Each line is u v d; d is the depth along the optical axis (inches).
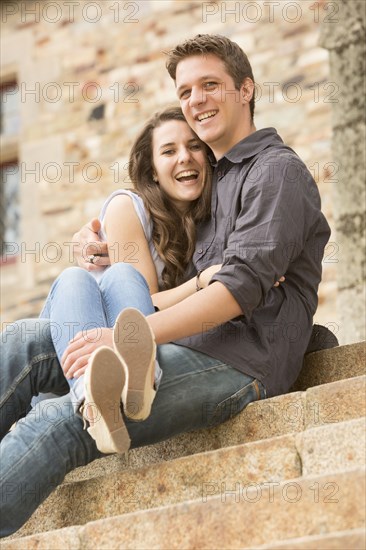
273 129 198.7
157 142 209.8
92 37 457.1
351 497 138.7
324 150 396.5
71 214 444.1
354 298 275.9
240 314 177.0
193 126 200.8
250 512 144.4
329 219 388.5
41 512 179.6
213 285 174.9
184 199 205.3
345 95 288.8
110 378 158.1
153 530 150.1
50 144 454.9
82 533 155.4
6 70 474.3
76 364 163.9
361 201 281.4
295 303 186.2
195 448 179.9
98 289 179.8
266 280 176.9
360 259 277.9
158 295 194.5
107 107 446.9
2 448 163.6
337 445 153.3
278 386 180.2
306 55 408.5
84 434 166.4
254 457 159.8
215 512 146.6
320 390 169.5
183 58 200.8
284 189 183.5
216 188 198.5
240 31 422.0
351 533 128.3
